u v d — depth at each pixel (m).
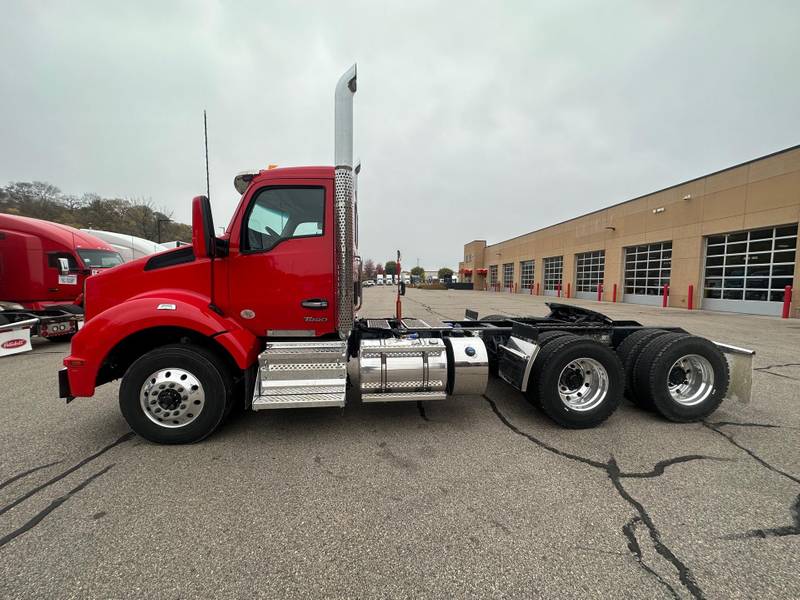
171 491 2.46
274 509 2.27
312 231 3.43
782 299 12.96
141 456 2.95
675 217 17.02
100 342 3.08
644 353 3.75
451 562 1.84
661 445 3.13
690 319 12.05
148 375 3.09
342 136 3.36
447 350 3.78
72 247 8.62
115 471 2.72
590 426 3.50
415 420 3.71
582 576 1.75
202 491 2.46
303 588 1.69
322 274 3.40
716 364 3.62
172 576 1.75
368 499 2.37
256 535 2.03
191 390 3.11
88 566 1.81
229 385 3.24
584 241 24.16
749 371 3.71
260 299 3.37
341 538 2.01
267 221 3.40
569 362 3.43
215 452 3.02
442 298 24.78
